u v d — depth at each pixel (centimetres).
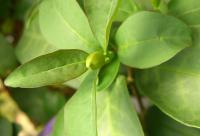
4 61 33
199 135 28
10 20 39
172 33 22
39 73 22
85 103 23
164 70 25
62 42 25
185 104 24
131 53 23
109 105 26
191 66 24
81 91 23
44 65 22
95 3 23
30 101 36
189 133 28
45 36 26
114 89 25
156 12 24
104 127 25
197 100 24
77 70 23
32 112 36
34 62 22
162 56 23
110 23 22
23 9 37
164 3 26
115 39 24
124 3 26
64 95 36
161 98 25
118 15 26
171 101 25
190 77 24
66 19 25
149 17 23
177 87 25
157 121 29
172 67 25
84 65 23
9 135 35
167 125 29
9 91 35
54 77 22
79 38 25
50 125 33
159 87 25
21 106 36
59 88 35
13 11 38
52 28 26
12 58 33
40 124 36
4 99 35
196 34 24
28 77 22
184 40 22
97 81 24
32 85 22
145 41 23
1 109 36
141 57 23
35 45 31
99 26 24
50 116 35
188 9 25
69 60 23
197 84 24
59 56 22
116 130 25
